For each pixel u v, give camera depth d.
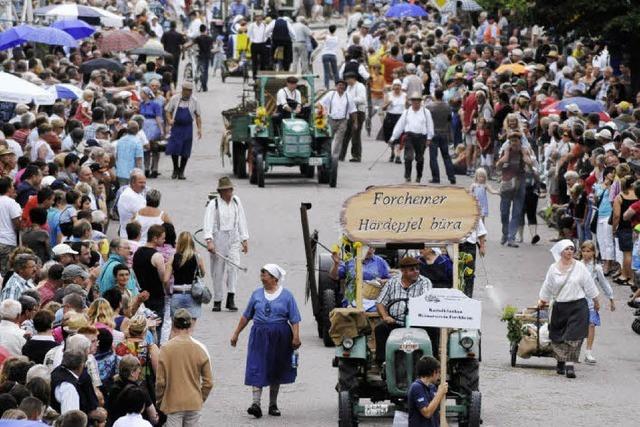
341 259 46.94
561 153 69.81
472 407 37.91
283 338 41.06
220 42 126.00
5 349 36.06
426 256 42.41
